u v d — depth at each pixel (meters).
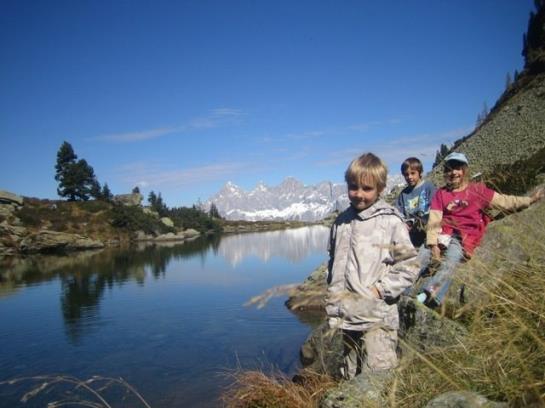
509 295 2.14
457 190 4.04
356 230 3.26
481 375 1.95
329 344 4.43
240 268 30.67
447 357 2.22
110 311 16.77
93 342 12.61
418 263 2.97
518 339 1.88
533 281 2.19
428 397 2.03
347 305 2.90
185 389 8.58
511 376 1.82
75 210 72.62
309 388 4.25
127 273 28.77
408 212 5.46
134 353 11.41
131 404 8.07
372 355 2.79
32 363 10.95
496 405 1.73
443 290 3.25
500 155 39.34
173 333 13.16
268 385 4.42
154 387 8.88
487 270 2.37
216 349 11.16
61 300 19.33
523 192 5.01
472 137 51.53
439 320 2.82
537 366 1.76
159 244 65.19
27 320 15.60
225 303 17.45
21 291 21.97
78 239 54.91
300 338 11.23
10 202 65.44
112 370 10.18
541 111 41.78
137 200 93.94
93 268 32.38
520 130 41.44
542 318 1.92
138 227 75.50
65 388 9.05
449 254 3.55
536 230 2.57
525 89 51.47
